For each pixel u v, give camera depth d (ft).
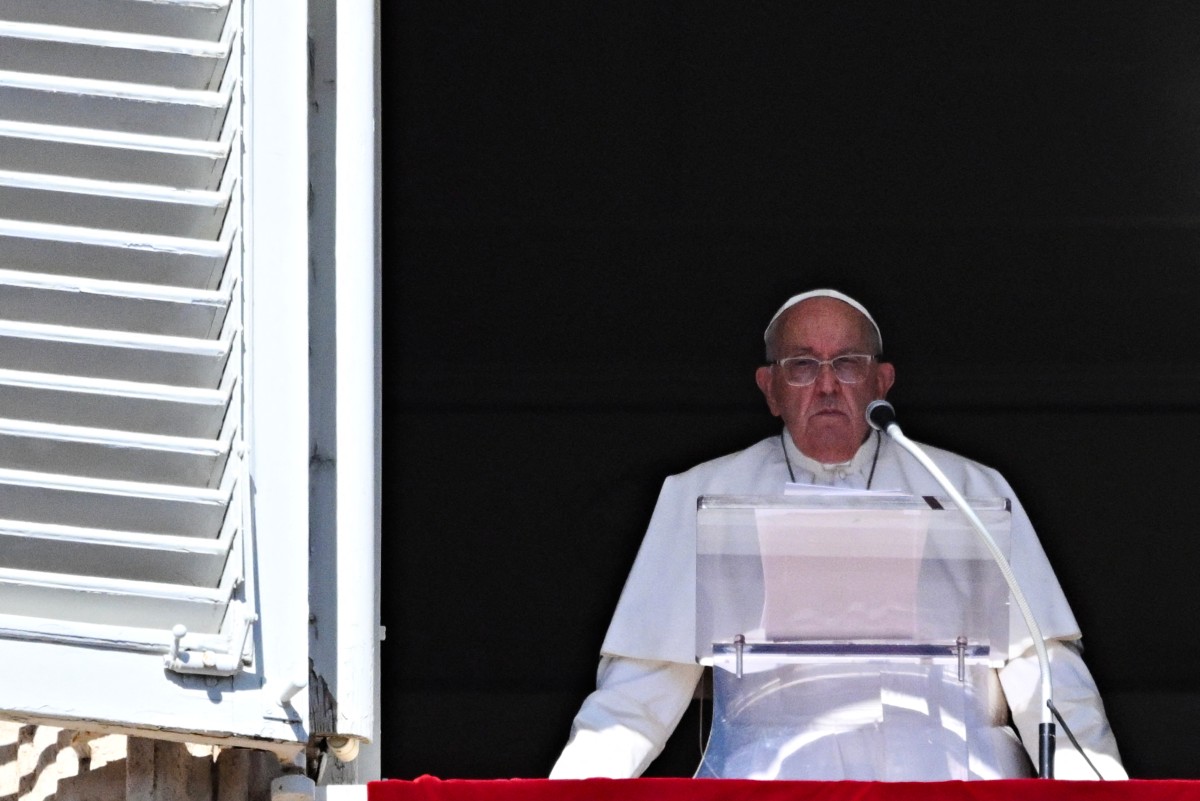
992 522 46.16
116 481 44.50
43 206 45.55
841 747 47.09
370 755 54.19
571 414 79.66
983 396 79.82
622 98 81.46
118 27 46.73
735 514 46.37
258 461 44.75
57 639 43.47
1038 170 81.15
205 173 45.91
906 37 80.94
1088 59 80.74
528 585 78.28
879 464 71.67
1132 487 79.00
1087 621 78.64
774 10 80.94
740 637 46.14
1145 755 77.66
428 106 81.56
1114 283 80.69
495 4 80.89
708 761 47.50
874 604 45.96
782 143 81.51
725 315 80.89
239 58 46.24
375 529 47.78
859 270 81.25
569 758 64.90
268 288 45.55
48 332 44.86
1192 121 80.69
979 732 49.57
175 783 46.09
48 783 47.96
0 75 46.01
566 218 81.56
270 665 43.80
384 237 81.46
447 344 80.48
